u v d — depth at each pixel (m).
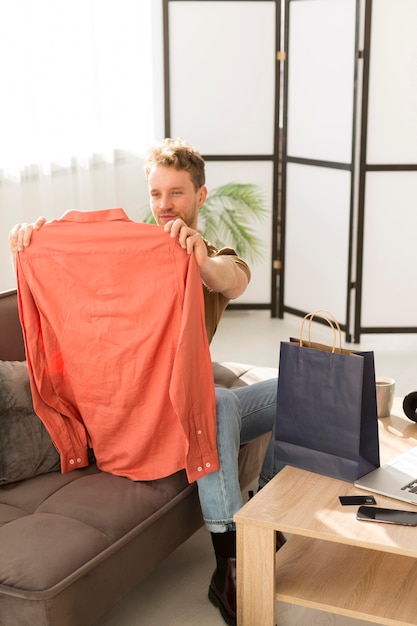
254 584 1.97
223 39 4.54
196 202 2.40
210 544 2.54
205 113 4.64
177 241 2.06
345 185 4.27
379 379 2.54
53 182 4.28
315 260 4.56
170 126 4.68
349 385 2.00
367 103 4.12
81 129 4.39
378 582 2.00
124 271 2.10
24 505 2.11
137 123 4.91
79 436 2.29
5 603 1.81
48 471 2.26
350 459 2.03
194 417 2.11
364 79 4.09
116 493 2.13
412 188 4.25
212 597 2.23
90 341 2.17
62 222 2.13
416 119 4.16
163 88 4.66
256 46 4.54
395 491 1.97
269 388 2.48
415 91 4.12
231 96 4.61
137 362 2.14
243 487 2.54
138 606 2.24
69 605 1.84
